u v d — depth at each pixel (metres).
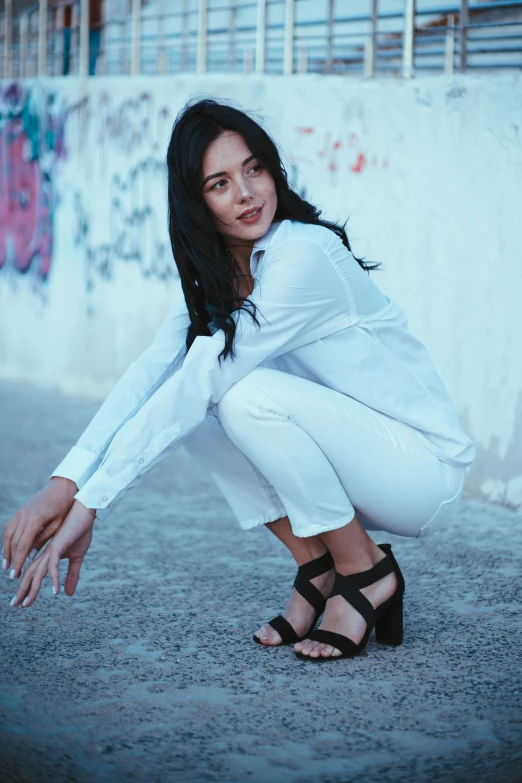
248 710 1.99
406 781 1.69
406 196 4.55
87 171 7.43
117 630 2.51
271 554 3.31
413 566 3.15
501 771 1.71
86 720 1.95
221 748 1.82
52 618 2.61
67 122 7.64
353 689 2.10
